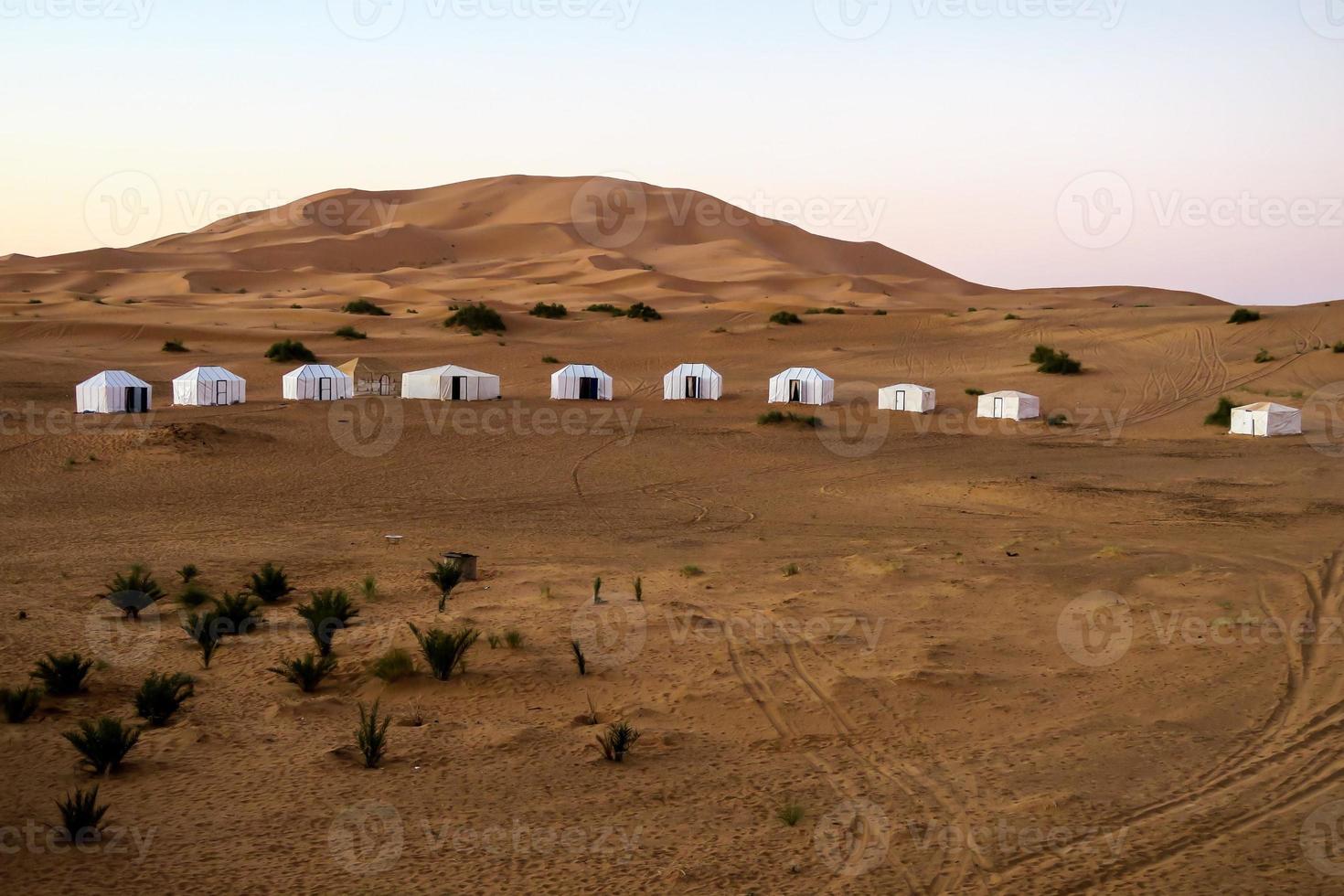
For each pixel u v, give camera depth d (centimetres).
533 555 2430
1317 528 2639
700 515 3098
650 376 7294
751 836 902
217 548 2511
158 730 1204
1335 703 1233
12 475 3488
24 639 1595
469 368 7325
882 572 2056
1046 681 1343
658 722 1232
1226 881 782
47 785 1027
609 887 805
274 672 1450
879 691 1308
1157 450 4566
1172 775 1020
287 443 4228
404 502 3266
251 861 854
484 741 1159
